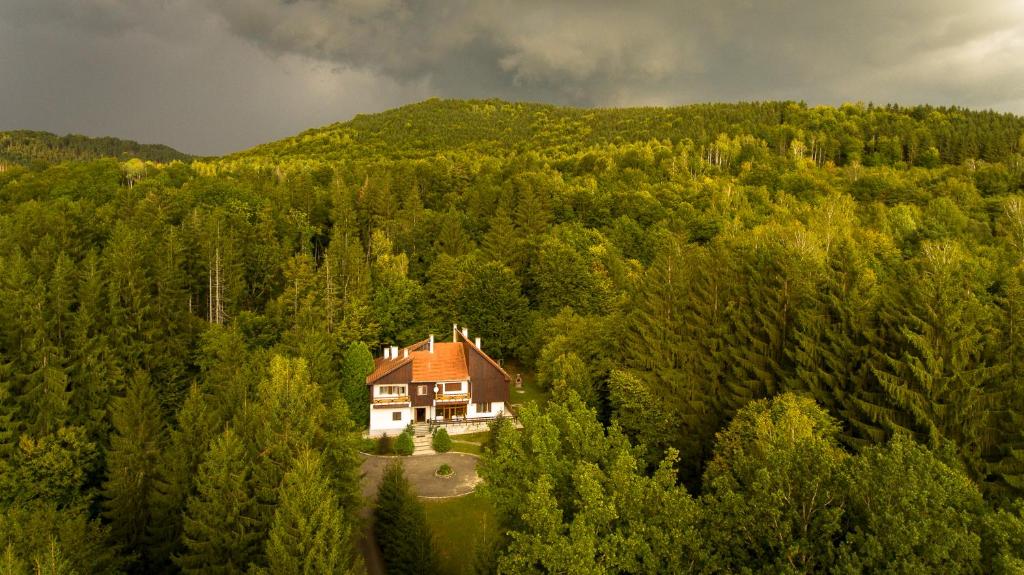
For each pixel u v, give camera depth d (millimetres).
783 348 44906
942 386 31875
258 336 63156
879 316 38406
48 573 23125
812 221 90500
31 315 47438
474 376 62594
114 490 36438
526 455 29344
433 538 40344
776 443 24734
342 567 26500
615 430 28672
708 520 20922
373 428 59562
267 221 82000
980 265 61062
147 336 54531
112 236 65312
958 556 16688
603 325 58375
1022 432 29344
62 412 44594
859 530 17531
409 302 75312
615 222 106562
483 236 102375
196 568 30344
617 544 20641
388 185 108750
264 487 32156
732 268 52469
